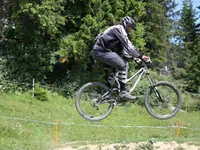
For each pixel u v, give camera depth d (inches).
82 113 271.9
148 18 1089.4
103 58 246.1
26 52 756.0
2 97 640.4
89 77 816.3
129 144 396.8
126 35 243.3
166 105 300.4
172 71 1430.9
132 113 725.9
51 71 777.6
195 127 640.4
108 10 791.1
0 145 424.5
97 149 393.1
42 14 681.0
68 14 768.9
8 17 776.3
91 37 763.4
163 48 1128.8
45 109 630.5
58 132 526.3
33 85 700.7
